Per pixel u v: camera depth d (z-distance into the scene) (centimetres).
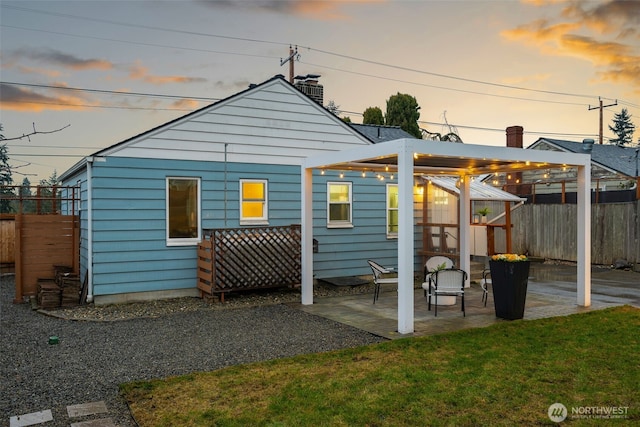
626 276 1338
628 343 630
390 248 1352
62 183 1590
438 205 1330
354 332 730
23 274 1119
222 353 627
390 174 1345
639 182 1447
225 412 426
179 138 1057
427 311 867
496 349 610
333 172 1258
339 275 1266
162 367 570
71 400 467
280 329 758
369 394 461
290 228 1091
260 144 1152
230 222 1115
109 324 811
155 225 1031
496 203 1855
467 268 1152
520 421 400
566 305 917
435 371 526
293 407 434
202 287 1030
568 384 482
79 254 1166
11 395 481
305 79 1470
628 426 389
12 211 2680
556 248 1697
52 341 684
